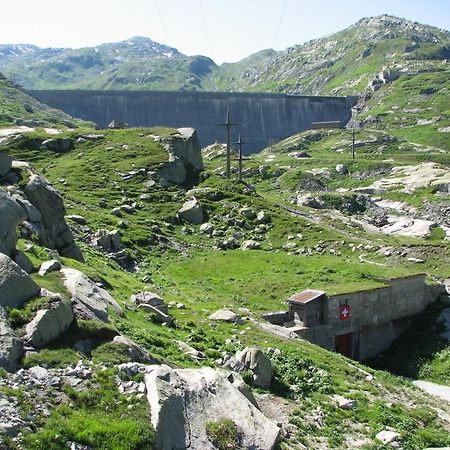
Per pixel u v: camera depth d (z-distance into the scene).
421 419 32.38
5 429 17.80
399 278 59.56
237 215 90.81
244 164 173.12
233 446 21.00
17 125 166.62
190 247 77.62
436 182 143.75
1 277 24.11
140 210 88.25
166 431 20.12
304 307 51.44
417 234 99.94
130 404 20.77
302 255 76.56
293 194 136.88
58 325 23.69
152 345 29.81
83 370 21.91
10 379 20.34
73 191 91.44
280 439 23.28
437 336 57.66
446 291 64.69
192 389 22.38
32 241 39.69
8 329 22.31
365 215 121.25
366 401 32.50
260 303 56.44
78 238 63.66
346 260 73.19
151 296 40.12
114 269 54.22
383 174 169.12
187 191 102.31
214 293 58.00
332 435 26.86
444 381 50.78
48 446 17.84
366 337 56.22
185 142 116.44
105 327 24.94
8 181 44.56
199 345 33.22
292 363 35.16
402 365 54.31
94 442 18.64
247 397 25.19
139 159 107.88
